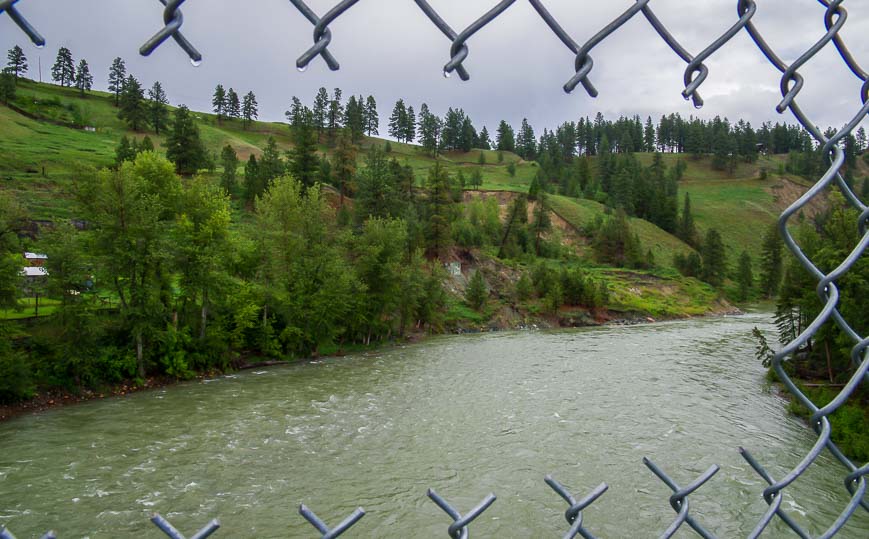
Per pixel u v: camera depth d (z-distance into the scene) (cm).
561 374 2425
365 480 1218
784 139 14450
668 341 3622
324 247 3167
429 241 5241
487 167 13188
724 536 1002
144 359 2241
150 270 2338
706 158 15250
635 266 7481
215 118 12294
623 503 1117
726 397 2012
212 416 1727
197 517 1029
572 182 10738
